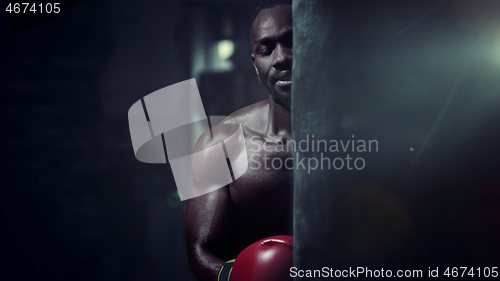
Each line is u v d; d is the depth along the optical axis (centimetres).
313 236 97
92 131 612
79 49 618
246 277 126
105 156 605
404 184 87
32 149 593
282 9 157
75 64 616
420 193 86
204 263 159
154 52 636
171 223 578
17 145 590
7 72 590
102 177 601
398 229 88
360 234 90
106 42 625
